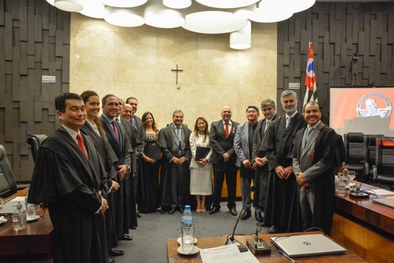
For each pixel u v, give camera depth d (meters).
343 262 1.45
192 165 4.34
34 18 4.91
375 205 2.25
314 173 2.54
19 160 4.91
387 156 4.12
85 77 5.15
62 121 1.90
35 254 1.77
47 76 4.98
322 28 5.78
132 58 5.34
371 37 5.83
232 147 4.23
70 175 1.75
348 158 4.89
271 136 3.30
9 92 4.85
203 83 5.54
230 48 5.57
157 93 5.43
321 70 5.80
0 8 4.79
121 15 4.24
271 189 3.28
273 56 5.63
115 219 2.96
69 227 1.79
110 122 2.95
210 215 4.22
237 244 1.59
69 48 5.09
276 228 3.22
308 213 2.70
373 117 5.33
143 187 4.29
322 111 5.82
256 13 4.18
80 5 3.78
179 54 5.48
